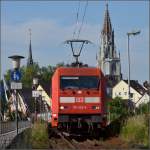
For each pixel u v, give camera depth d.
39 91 59.75
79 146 28.66
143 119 32.12
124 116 38.31
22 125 63.47
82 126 35.66
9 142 30.95
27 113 88.94
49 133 37.81
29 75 159.75
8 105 81.81
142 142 29.38
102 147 27.66
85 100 35.09
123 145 28.42
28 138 31.72
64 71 35.34
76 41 38.50
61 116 35.00
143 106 41.12
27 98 116.25
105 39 186.12
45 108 67.94
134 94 126.31
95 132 36.31
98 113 35.19
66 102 35.03
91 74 35.38
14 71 34.94
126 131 32.72
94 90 35.16
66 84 35.19
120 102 64.06
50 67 166.12
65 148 27.50
